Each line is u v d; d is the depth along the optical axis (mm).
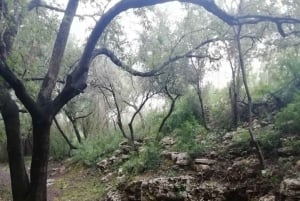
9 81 6016
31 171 6613
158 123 16766
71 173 16891
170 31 13609
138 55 13773
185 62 14125
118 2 6688
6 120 6605
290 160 8773
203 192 9391
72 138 22484
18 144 6648
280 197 7727
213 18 12680
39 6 7824
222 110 15031
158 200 9836
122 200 10773
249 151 10414
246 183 9133
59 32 6984
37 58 8773
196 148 11594
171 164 11672
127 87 20750
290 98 12008
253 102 13352
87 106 21828
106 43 10320
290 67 12195
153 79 14867
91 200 11797
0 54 6008
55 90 14188
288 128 10055
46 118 6543
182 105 16016
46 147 6621
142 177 11500
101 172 15055
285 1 9367
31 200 6527
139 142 15680
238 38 10188
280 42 11773
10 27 6441
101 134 20594
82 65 6840
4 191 13414
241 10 11156
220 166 10344
